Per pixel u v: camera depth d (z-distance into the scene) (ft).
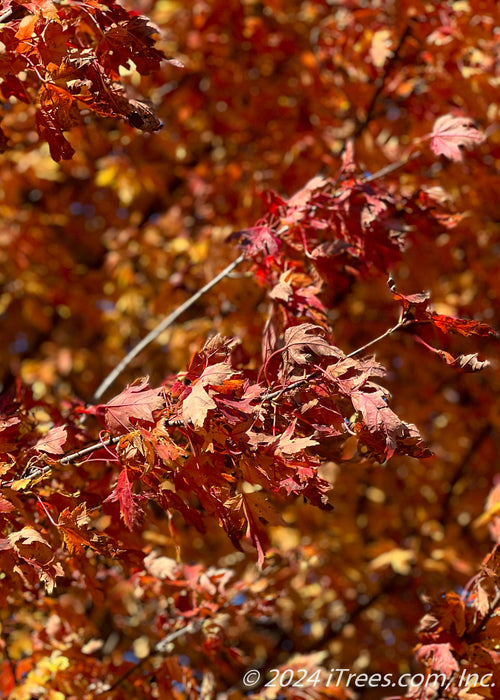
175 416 6.07
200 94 15.88
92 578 7.96
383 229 8.79
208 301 14.30
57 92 6.48
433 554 14.49
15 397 8.33
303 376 6.27
